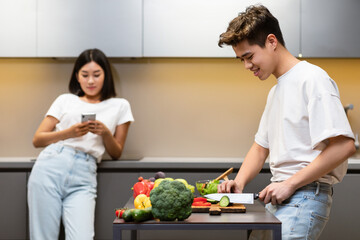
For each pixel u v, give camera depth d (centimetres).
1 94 340
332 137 156
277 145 173
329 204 166
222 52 306
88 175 264
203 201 167
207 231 281
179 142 341
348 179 276
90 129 262
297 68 169
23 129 340
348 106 314
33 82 340
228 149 340
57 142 267
